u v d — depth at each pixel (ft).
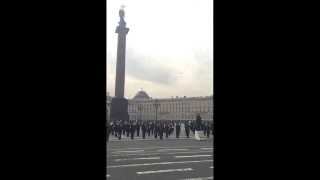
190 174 25.40
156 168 28.58
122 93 135.74
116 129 78.28
